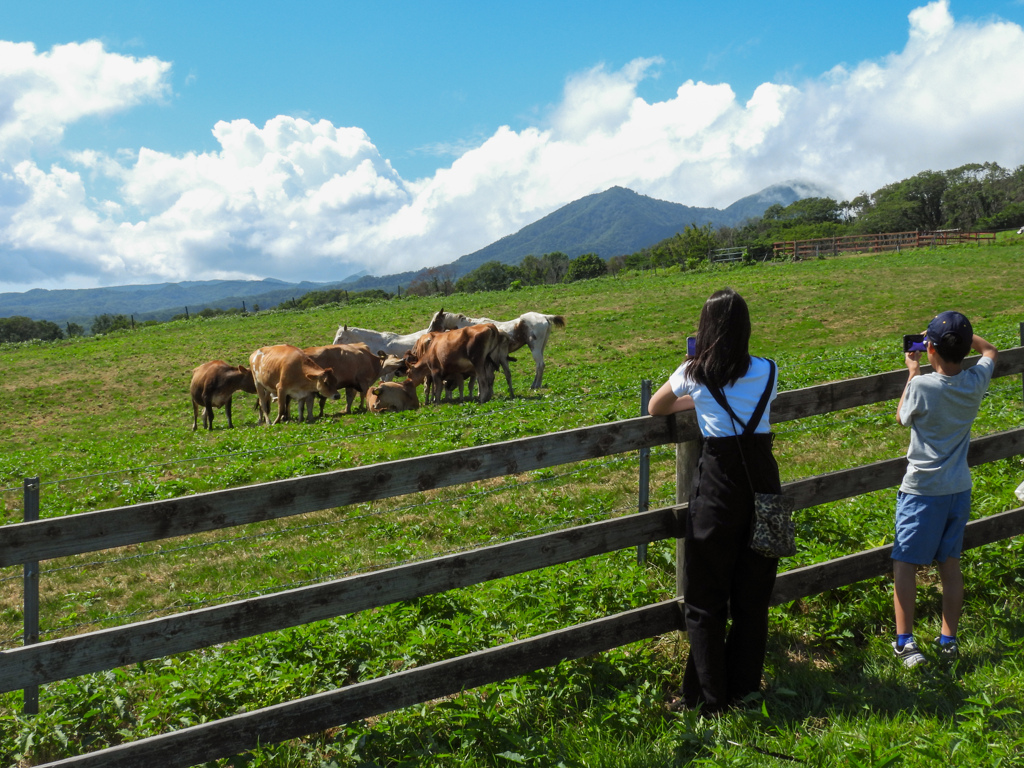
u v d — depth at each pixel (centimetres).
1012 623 434
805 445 1013
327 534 850
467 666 359
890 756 293
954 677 377
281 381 1925
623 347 2984
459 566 360
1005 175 12506
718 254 6544
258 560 781
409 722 373
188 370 3209
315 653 461
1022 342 674
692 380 364
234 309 6081
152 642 314
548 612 495
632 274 6394
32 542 302
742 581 366
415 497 948
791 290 3812
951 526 411
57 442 2170
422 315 4166
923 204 13012
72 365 3422
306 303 9506
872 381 462
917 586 498
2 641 623
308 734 342
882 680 388
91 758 298
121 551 844
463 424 1444
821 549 551
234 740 321
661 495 860
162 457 1483
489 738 350
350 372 2078
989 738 311
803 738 319
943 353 404
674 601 405
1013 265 3938
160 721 416
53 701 443
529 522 814
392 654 457
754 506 351
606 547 386
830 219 15025
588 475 968
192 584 735
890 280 3831
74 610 690
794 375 1575
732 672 375
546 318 2183
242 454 1352
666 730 354
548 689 395
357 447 1287
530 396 1967
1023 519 505
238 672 447
